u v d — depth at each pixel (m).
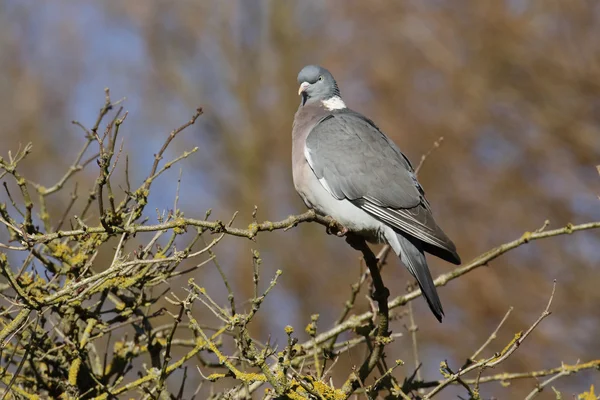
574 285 16.80
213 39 21.39
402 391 6.36
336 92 8.68
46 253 6.64
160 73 20.97
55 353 6.49
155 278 6.29
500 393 15.64
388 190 7.38
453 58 18.89
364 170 7.45
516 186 18.06
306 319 17.62
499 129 18.58
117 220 5.93
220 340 6.42
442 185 18.58
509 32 18.16
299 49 20.91
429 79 19.33
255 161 19.95
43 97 20.06
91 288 5.71
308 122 8.27
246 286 17.20
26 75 20.19
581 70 17.67
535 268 17.23
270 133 20.27
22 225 5.94
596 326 16.48
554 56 17.89
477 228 17.92
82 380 6.46
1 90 19.95
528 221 17.69
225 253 18.17
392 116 19.28
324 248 18.50
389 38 19.70
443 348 16.83
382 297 6.29
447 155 18.58
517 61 18.27
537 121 18.17
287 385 5.49
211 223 5.56
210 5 21.45
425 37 19.20
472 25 18.70
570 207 17.58
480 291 16.86
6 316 6.75
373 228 7.39
